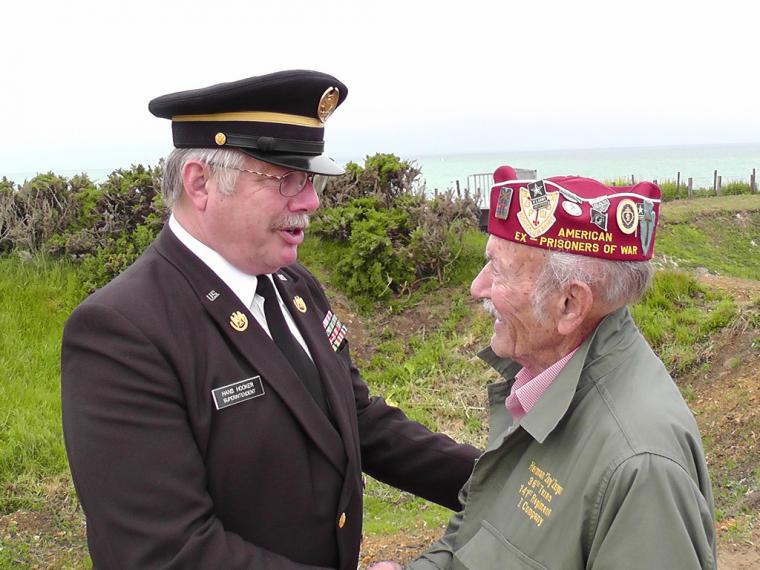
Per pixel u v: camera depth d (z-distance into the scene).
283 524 1.72
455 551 1.86
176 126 1.75
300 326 1.97
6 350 5.24
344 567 1.86
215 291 1.72
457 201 7.21
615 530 1.37
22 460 4.16
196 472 1.58
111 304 1.58
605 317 1.63
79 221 6.48
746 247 13.68
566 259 1.54
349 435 1.88
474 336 6.15
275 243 1.76
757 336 5.56
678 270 7.41
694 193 18.20
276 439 1.69
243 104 1.66
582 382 1.60
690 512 1.35
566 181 1.61
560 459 1.58
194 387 1.62
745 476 4.32
